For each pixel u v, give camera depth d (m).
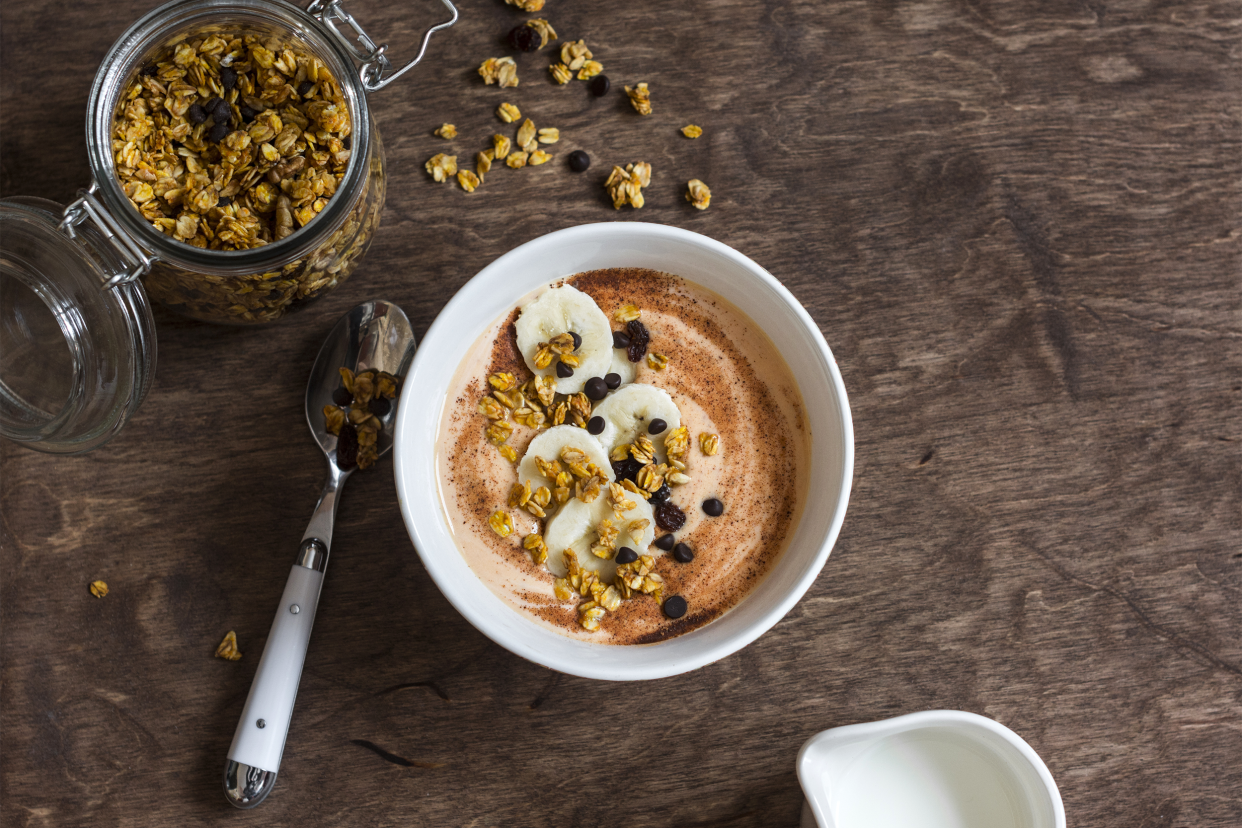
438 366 0.50
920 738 0.53
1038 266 0.56
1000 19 0.57
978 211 0.56
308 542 0.53
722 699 0.55
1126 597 0.56
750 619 0.50
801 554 0.50
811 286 0.56
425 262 0.55
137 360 0.51
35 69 0.55
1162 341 0.56
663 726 0.54
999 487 0.56
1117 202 0.57
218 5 0.50
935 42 0.57
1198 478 0.56
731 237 0.56
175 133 0.50
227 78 0.51
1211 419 0.56
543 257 0.50
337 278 0.53
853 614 0.55
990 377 0.56
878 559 0.55
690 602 0.51
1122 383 0.56
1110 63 0.57
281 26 0.50
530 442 0.51
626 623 0.51
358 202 0.51
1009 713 0.55
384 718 0.54
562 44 0.56
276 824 0.54
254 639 0.54
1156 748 0.55
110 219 0.49
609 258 0.52
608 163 0.56
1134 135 0.57
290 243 0.49
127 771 0.54
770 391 0.52
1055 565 0.56
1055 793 0.51
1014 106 0.57
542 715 0.54
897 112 0.56
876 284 0.56
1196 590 0.56
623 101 0.56
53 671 0.54
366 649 0.54
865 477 0.55
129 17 0.55
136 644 0.54
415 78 0.55
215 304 0.52
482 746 0.54
